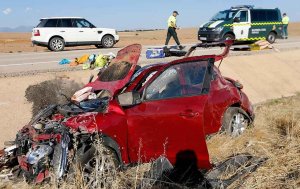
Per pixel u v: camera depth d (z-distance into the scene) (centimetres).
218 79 772
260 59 1689
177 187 555
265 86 1503
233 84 828
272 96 1446
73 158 555
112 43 2350
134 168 615
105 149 572
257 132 787
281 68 1678
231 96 772
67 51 2162
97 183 542
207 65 696
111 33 2333
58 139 576
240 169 590
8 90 1069
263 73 1590
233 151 694
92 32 2267
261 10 2283
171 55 1683
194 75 676
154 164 573
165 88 650
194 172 595
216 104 733
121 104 615
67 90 1029
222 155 688
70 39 2212
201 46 849
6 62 1652
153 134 622
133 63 796
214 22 2177
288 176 561
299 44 2303
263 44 1936
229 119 762
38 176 573
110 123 593
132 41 3425
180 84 657
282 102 1248
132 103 616
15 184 611
